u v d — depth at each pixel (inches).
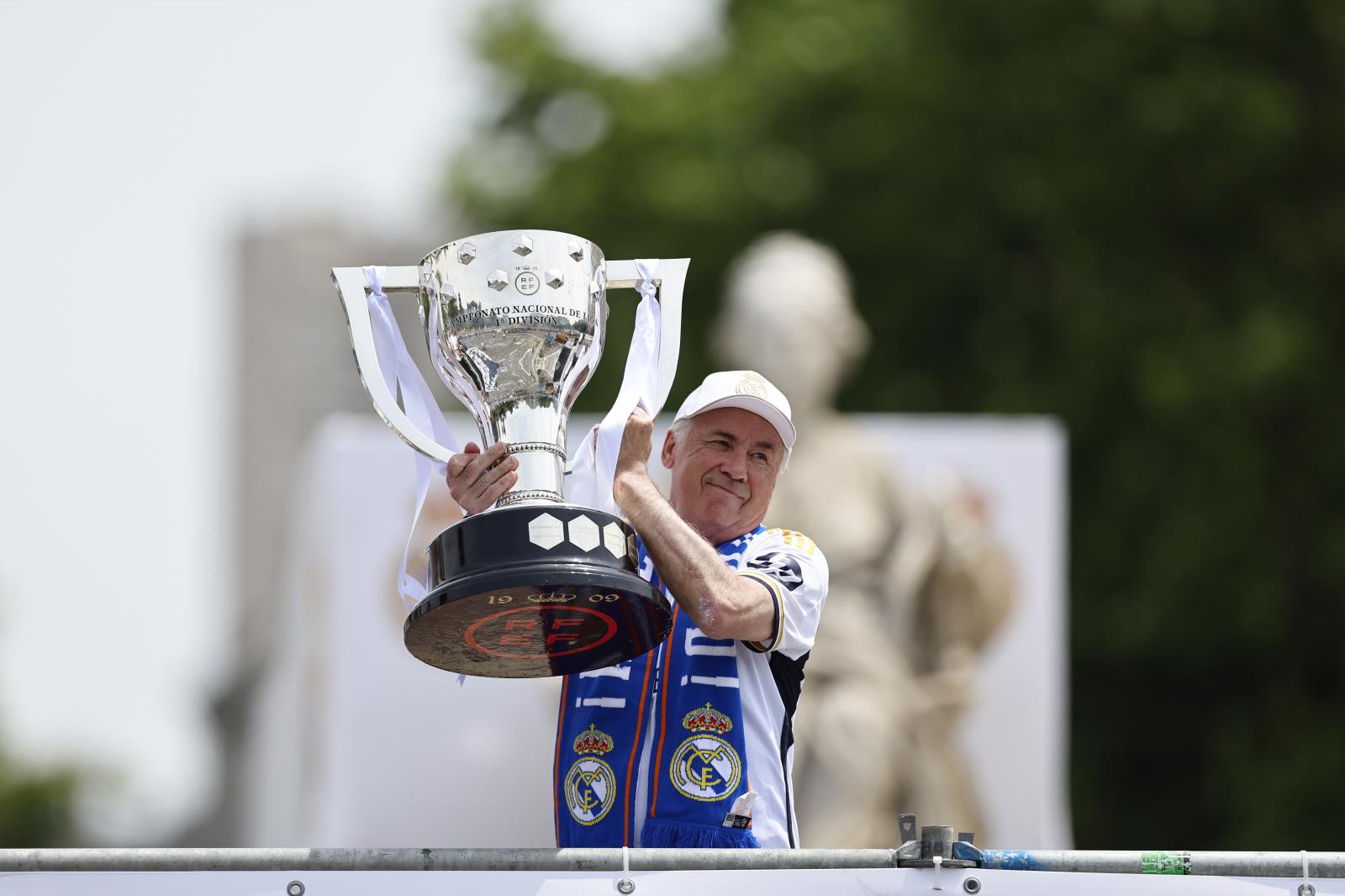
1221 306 2519.7
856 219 2659.9
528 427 697.6
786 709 709.3
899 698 1573.6
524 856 626.8
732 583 676.1
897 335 2642.7
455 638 666.2
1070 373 2500.0
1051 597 1592.0
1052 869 634.8
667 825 682.2
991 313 2625.5
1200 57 2549.2
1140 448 2442.2
